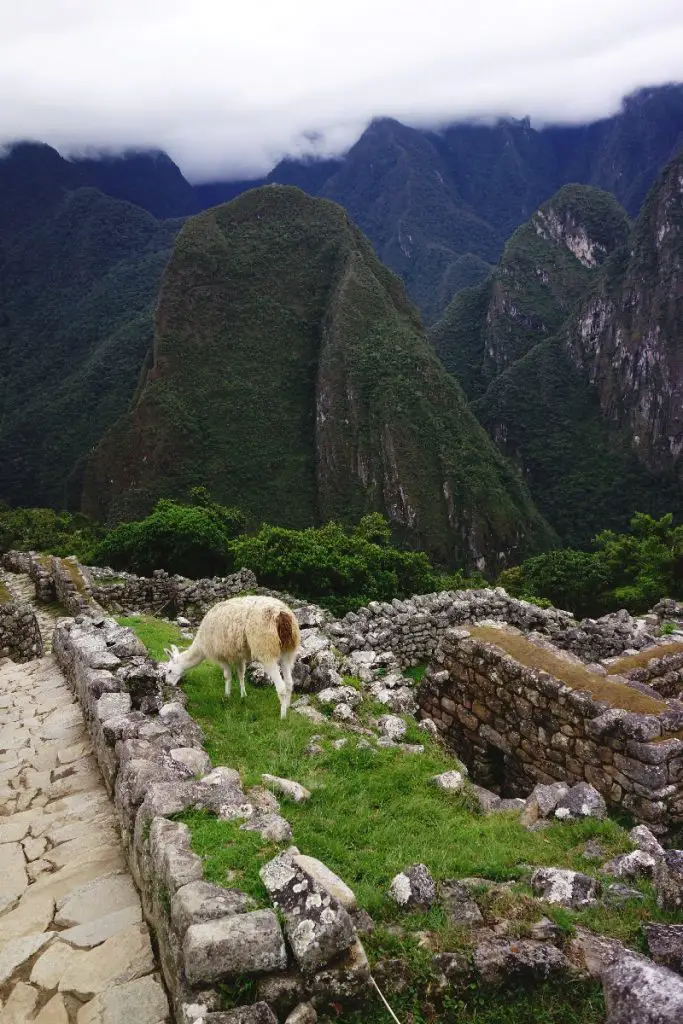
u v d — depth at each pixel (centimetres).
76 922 426
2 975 380
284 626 786
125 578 2336
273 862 395
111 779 600
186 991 325
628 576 3825
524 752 848
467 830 571
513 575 4459
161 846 407
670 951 385
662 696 837
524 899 435
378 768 686
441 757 755
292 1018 322
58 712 840
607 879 486
